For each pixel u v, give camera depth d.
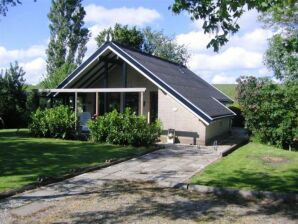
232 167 11.84
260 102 18.48
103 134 16.91
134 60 19.50
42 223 6.45
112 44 20.00
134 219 6.75
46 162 11.84
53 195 8.23
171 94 18.62
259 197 8.29
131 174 10.65
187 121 18.52
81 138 18.19
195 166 12.08
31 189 8.69
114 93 23.69
